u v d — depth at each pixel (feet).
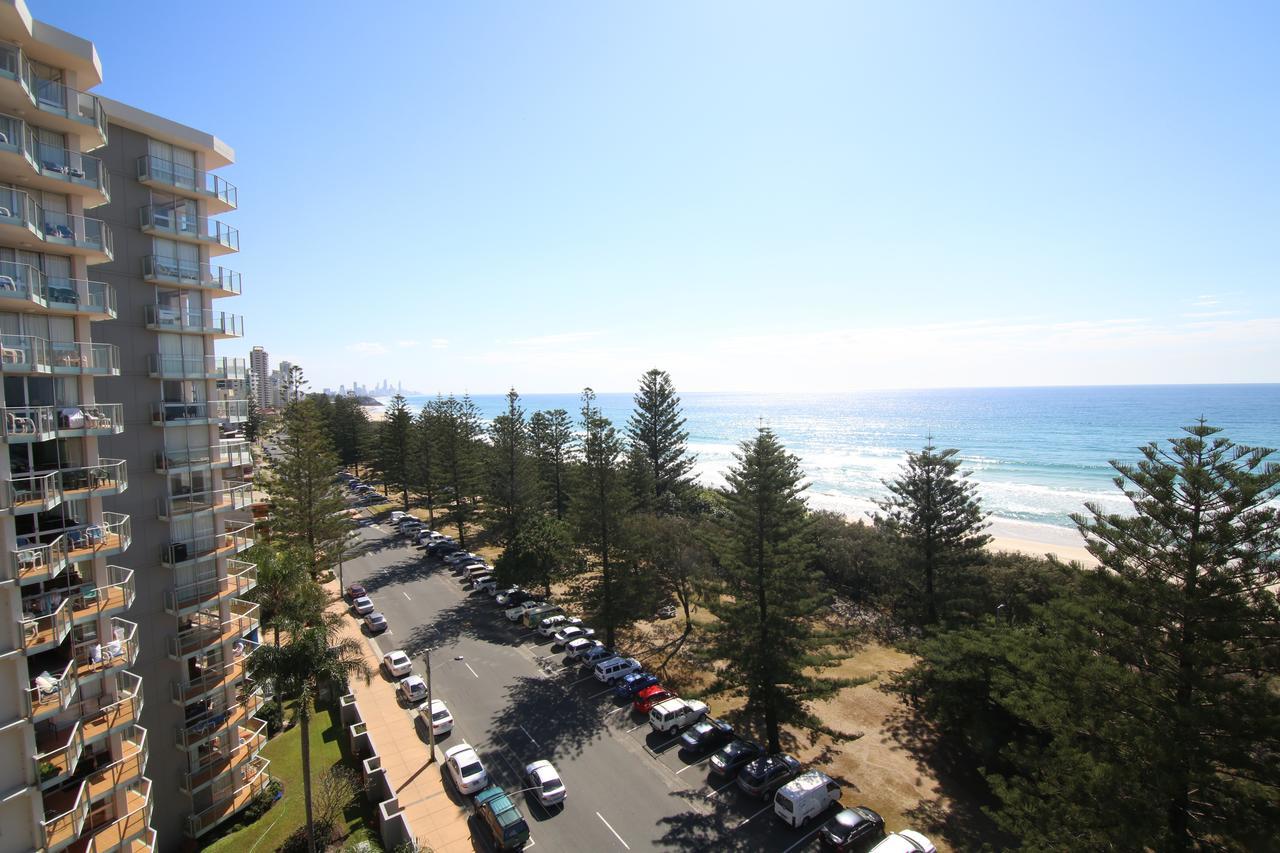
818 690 73.67
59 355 50.62
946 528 97.04
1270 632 43.19
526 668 99.71
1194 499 46.75
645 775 71.31
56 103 48.78
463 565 152.76
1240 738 41.63
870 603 127.75
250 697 70.79
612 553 110.11
